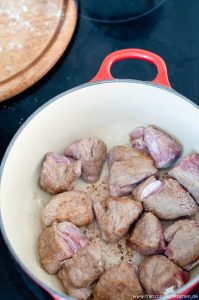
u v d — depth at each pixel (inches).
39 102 25.0
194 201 21.6
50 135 22.7
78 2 26.9
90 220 21.5
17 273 21.4
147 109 22.9
